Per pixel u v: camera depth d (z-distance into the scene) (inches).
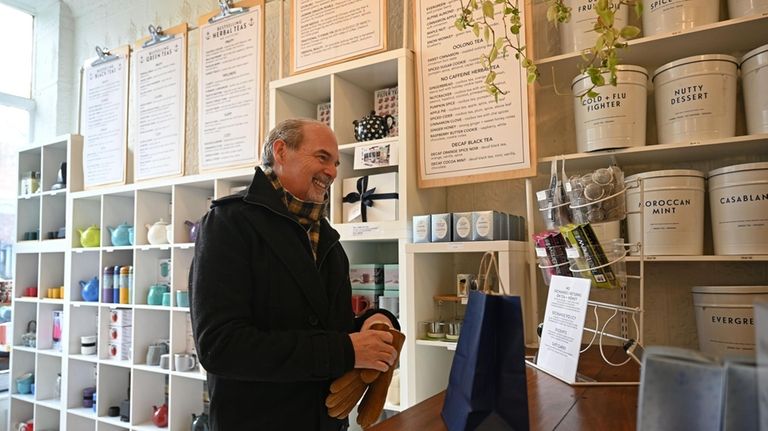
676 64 61.2
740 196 56.6
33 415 139.8
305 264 48.5
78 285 129.8
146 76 125.3
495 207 83.9
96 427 118.3
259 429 45.9
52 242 134.5
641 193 49.8
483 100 75.2
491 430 27.6
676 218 59.9
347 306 54.2
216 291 43.6
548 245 53.4
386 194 79.5
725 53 65.9
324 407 48.5
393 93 88.7
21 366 142.3
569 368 43.4
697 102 59.6
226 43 110.3
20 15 160.6
